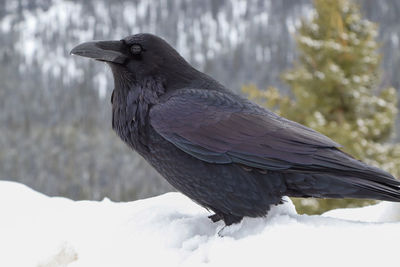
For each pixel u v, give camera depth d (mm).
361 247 4316
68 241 5684
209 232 5766
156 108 6004
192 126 5777
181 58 6504
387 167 22000
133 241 5512
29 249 5750
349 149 21359
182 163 5852
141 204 7016
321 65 24562
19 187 7832
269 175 5598
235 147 5602
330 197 5594
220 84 6496
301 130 5680
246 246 4578
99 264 5141
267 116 5859
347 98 23516
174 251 5207
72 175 181375
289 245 4469
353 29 25312
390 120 23578
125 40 6410
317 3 25203
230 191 5695
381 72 25047
